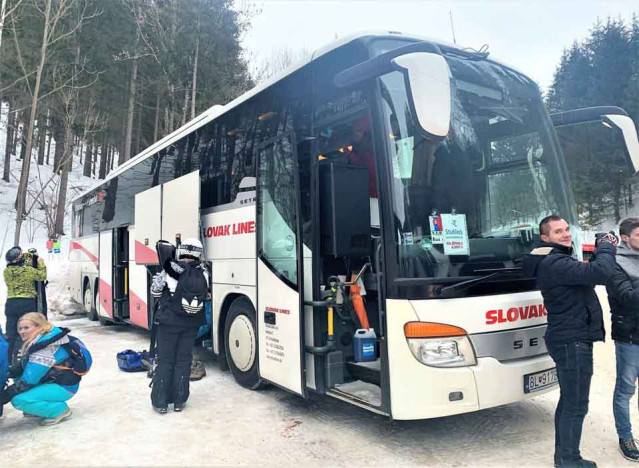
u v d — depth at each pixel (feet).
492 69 16.12
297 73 17.40
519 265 14.48
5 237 78.38
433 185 13.87
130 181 32.09
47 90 85.56
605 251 11.55
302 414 17.04
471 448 14.17
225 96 88.17
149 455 13.80
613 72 116.47
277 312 16.96
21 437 15.25
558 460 12.62
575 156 106.11
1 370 15.80
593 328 11.87
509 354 13.61
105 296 35.55
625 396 13.56
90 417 16.94
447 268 13.34
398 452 13.91
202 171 23.61
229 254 20.98
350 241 14.87
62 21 82.02
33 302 25.26
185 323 17.39
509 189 15.20
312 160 15.66
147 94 96.58
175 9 84.43
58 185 119.03
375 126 13.73
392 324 13.00
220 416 16.90
